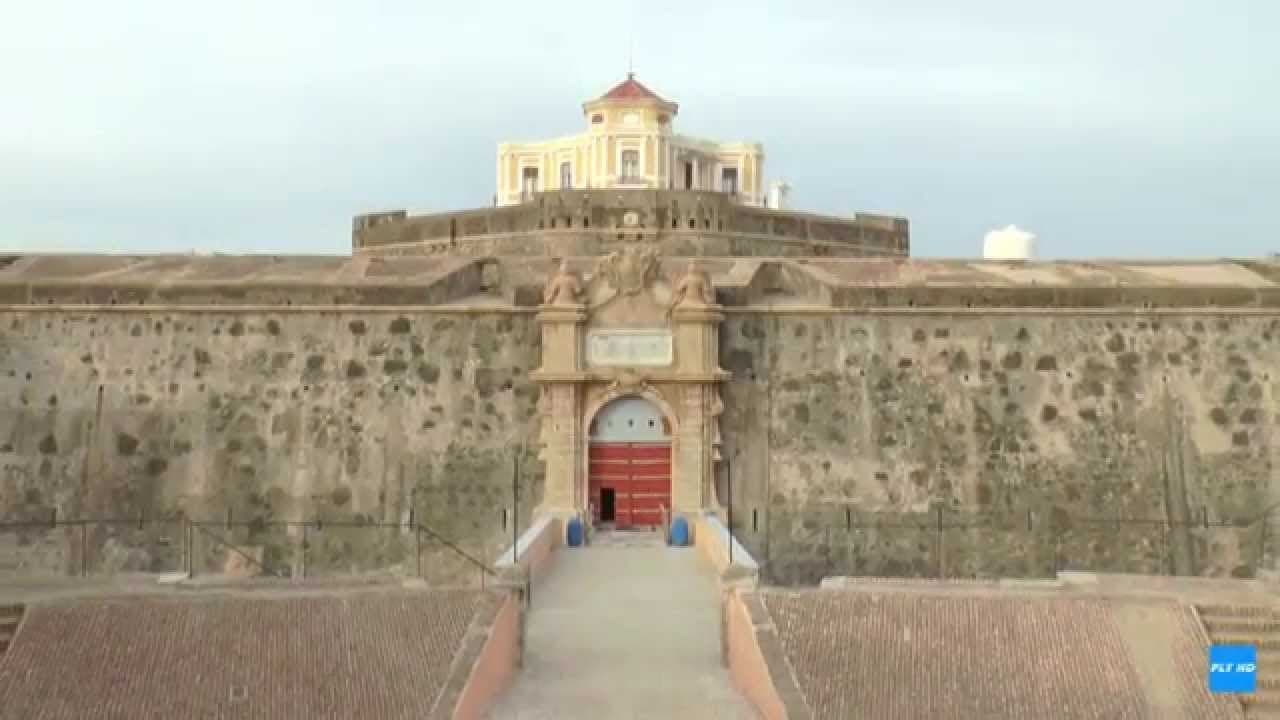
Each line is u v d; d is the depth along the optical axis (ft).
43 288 154.20
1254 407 152.35
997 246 197.67
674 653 104.78
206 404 152.56
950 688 89.81
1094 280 160.45
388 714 86.74
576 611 115.65
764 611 96.89
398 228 219.20
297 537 150.41
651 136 274.36
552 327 149.59
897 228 233.35
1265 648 93.50
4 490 151.43
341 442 152.05
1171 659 91.97
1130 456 151.74
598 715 92.43
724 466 151.43
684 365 149.07
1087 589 104.68
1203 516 150.41
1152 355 153.58
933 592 99.76
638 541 143.74
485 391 152.97
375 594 98.02
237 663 90.33
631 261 151.02
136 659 89.97
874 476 152.05
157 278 157.89
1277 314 153.48
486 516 150.82
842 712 87.35
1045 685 90.02
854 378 153.48
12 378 153.07
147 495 150.92
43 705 85.66
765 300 158.40
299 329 154.10
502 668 97.04
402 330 154.10
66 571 148.77
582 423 149.28
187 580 110.52
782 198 289.94
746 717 91.81
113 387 152.97
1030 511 151.02
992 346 153.89
